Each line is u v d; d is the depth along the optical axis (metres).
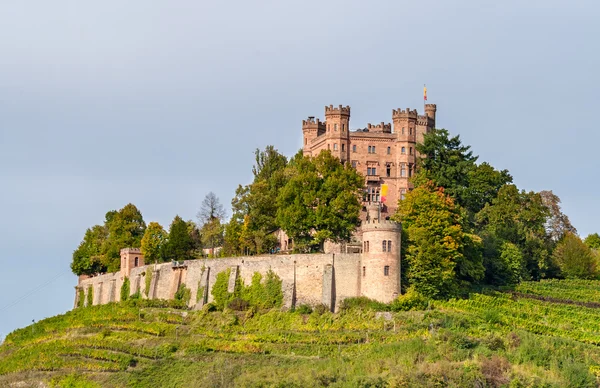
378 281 129.50
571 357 112.00
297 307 134.12
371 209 157.00
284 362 118.94
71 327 147.50
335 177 149.00
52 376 130.25
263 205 160.12
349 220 145.12
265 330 130.62
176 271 152.62
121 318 144.00
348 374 109.56
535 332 123.50
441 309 128.50
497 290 143.25
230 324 133.75
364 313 127.56
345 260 133.75
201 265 147.62
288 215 145.75
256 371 116.62
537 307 134.38
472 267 139.00
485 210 162.88
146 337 135.12
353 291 132.38
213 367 119.88
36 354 138.25
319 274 134.62
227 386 113.69
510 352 113.19
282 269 137.25
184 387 117.19
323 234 142.75
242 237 158.12
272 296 136.38
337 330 126.00
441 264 131.38
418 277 130.50
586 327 128.12
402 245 133.25
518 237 158.62
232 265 142.62
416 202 138.38
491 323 123.50
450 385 103.75
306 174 147.38
